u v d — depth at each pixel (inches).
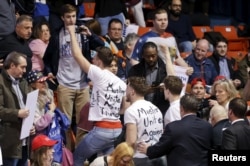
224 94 987.3
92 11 1449.3
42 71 1074.1
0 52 1012.5
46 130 953.5
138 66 1050.7
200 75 1199.6
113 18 1258.0
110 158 839.1
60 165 961.5
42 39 1098.7
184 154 856.9
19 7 1162.6
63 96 1053.2
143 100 898.1
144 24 1445.6
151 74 1046.4
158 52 1107.9
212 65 1217.4
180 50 1371.8
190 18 1433.3
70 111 1057.5
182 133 858.1
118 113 946.7
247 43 1531.7
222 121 911.7
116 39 1179.9
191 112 869.8
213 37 1405.0
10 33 1037.8
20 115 883.4
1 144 897.5
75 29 1037.8
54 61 1058.1
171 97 925.8
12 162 906.1
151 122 890.1
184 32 1405.0
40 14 1239.5
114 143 948.0
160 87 1010.7
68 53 1049.5
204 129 864.9
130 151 824.9
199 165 860.6
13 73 898.7
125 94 951.6
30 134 926.4
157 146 862.5
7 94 896.9
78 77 1055.0
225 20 1660.9
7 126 896.9
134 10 1437.0
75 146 1026.1
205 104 1034.7
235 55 1450.5
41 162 838.5
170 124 863.1
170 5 1407.5
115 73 1006.4
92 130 948.6
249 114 1024.9
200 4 1600.6
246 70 1274.6
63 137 981.2
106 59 941.2
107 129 938.7
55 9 1164.5
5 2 1042.1
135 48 1139.3
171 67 1055.6
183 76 1080.8
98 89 938.7
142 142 879.7
